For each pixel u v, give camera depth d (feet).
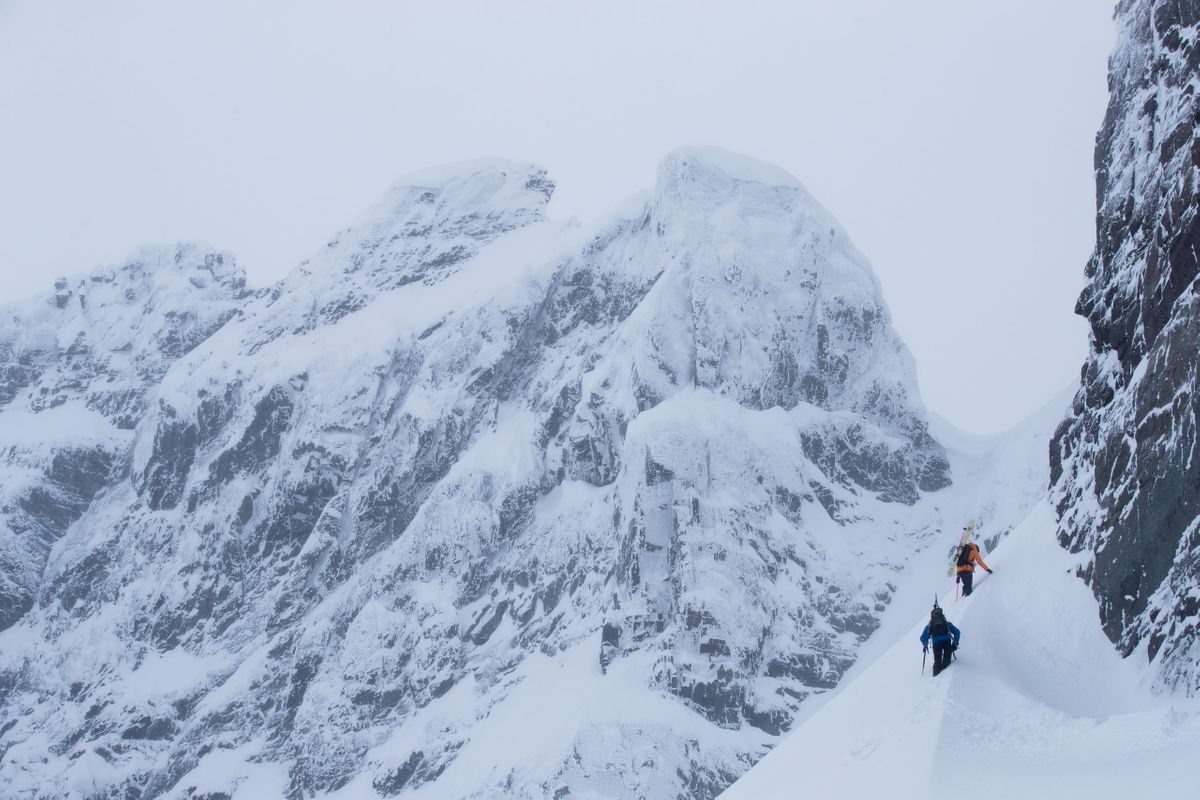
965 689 118.52
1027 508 533.14
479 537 585.63
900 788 108.17
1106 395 145.59
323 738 533.14
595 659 492.13
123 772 585.22
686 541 501.97
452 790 455.63
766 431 563.07
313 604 630.33
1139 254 143.74
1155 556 121.70
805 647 495.00
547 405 629.51
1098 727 106.11
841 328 629.10
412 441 650.84
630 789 418.51
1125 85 159.43
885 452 597.11
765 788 133.18
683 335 595.88
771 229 651.25
